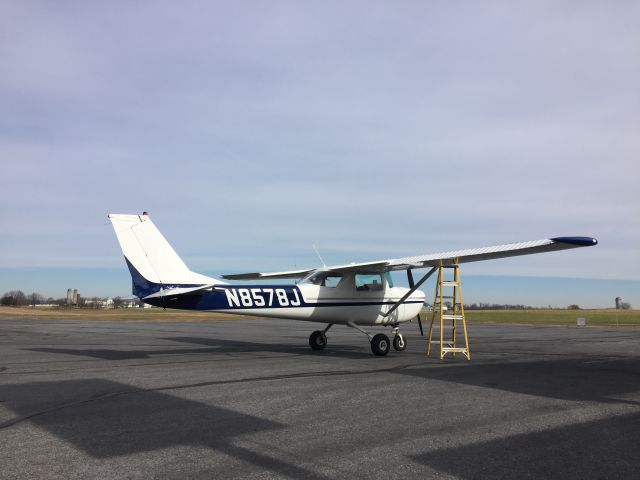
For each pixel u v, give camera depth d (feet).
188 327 92.94
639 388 25.23
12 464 13.26
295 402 21.29
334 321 43.65
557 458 13.96
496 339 64.13
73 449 14.61
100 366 33.14
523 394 23.39
